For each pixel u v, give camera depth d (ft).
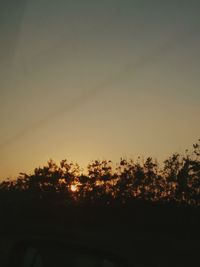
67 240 17.06
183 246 85.20
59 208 119.55
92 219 125.08
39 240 17.56
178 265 59.72
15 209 102.68
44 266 16.89
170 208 136.87
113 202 142.41
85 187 161.58
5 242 40.24
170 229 121.70
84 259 16.19
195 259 68.08
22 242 18.17
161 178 161.07
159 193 152.05
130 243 80.18
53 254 16.79
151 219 130.31
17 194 109.29
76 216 121.39
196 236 113.29
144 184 161.27
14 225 75.77
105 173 167.63
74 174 170.91
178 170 160.86
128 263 16.29
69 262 16.31
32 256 17.60
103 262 16.22
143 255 59.26
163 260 61.62
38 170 154.40
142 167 165.37
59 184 159.02
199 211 131.44
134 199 144.46
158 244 86.63
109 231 108.68
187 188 151.12
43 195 141.69
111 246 16.84
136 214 134.00
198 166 160.15
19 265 18.03
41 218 107.65
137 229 121.90
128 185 161.89
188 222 125.39
